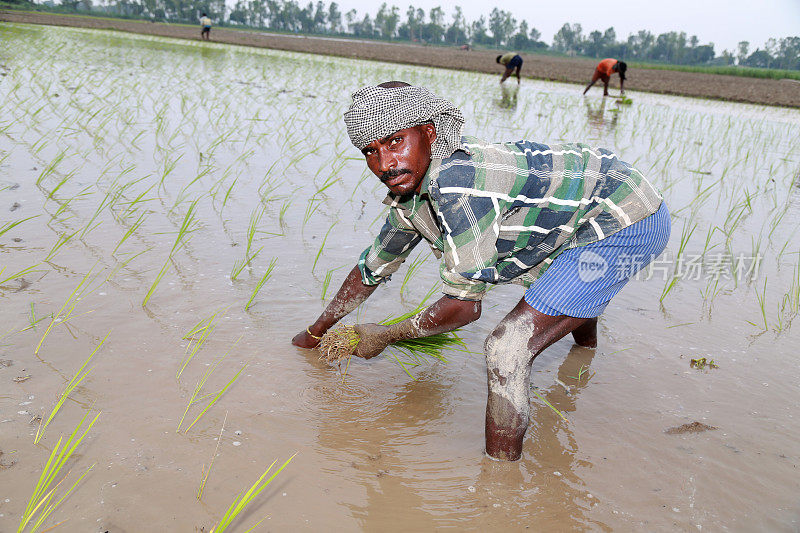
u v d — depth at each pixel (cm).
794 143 1133
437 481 235
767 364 341
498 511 221
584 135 1037
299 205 538
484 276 223
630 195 237
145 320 326
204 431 248
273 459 237
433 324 250
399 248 279
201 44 3206
